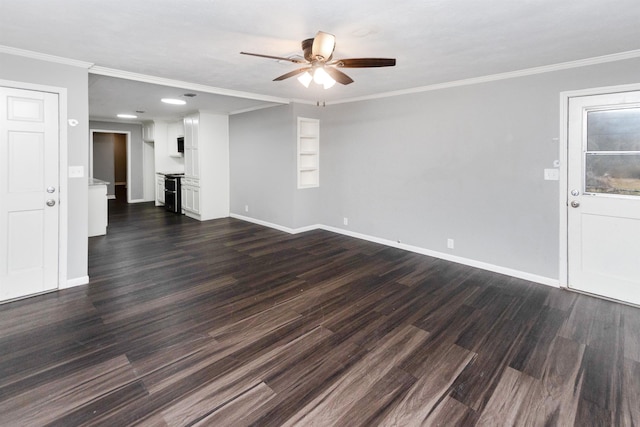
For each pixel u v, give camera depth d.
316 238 5.43
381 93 4.81
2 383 1.94
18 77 2.95
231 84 4.31
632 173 3.02
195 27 2.44
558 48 2.84
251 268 4.02
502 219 3.82
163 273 3.83
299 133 5.63
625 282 3.10
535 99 3.48
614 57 2.99
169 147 8.66
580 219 3.31
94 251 4.67
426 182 4.48
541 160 3.49
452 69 3.50
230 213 7.22
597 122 3.15
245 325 2.67
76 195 3.36
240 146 6.74
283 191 5.85
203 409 1.77
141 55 3.09
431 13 2.19
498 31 2.48
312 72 2.65
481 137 3.91
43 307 2.94
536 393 1.91
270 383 1.99
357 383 1.99
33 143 3.08
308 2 2.05
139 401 1.82
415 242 4.68
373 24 2.36
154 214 7.51
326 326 2.66
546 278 3.54
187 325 2.66
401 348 2.36
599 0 2.01
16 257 3.07
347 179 5.50
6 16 2.27
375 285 3.51
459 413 1.76
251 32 2.52
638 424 1.68
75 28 2.47
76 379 1.99
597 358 2.24
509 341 2.45
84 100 3.33
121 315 2.81
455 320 2.77
